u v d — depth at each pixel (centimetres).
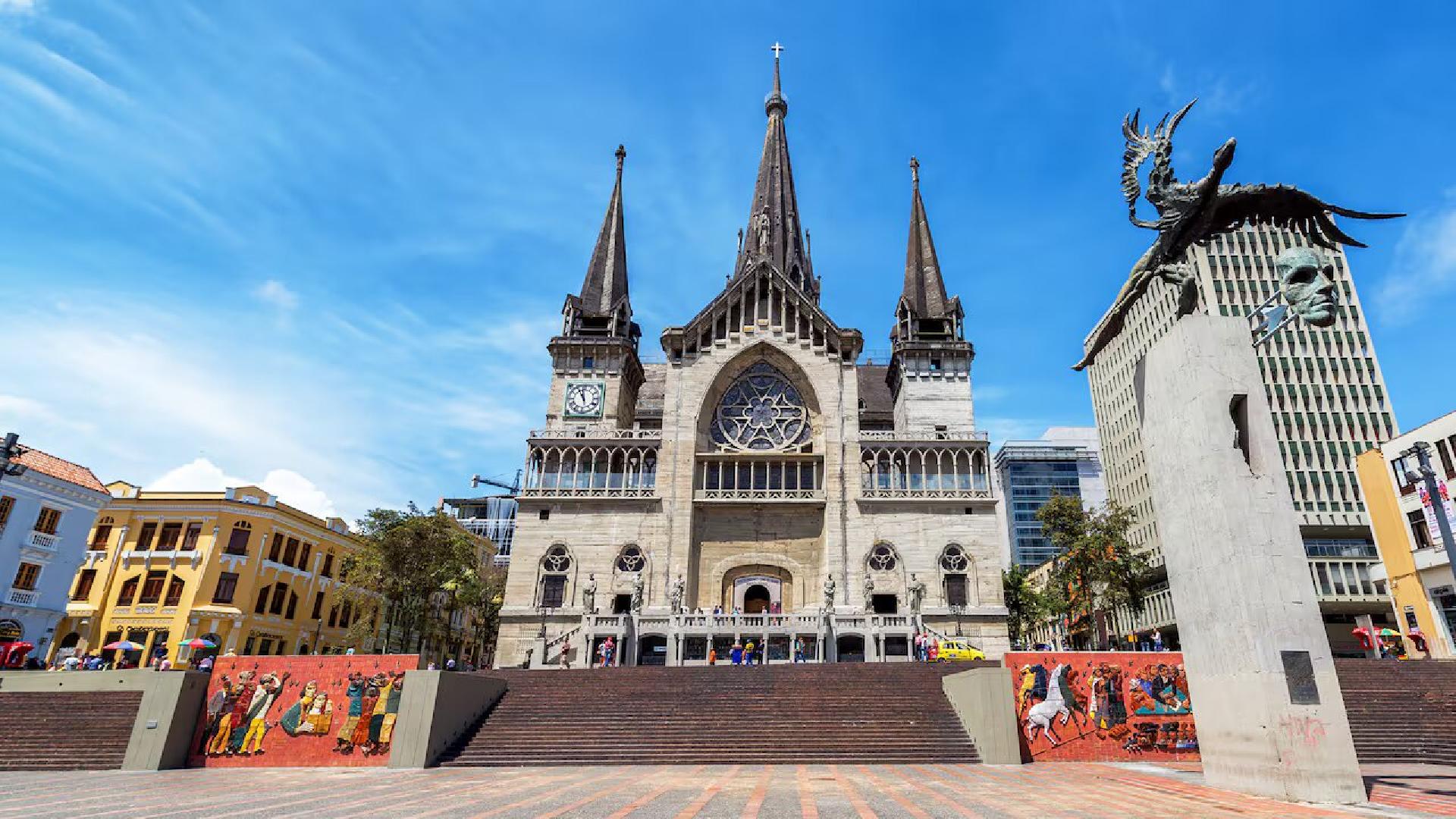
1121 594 5141
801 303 6244
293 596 6091
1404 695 2606
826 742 2423
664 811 1348
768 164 7981
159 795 1655
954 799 1484
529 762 2364
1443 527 2531
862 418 7019
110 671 2723
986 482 5612
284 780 2011
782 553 5622
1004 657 2552
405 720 2394
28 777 2189
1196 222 1767
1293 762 1420
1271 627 1493
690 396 5956
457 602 6581
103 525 5650
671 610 5072
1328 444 8525
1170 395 1805
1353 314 9081
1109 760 2416
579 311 6712
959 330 6581
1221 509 1598
